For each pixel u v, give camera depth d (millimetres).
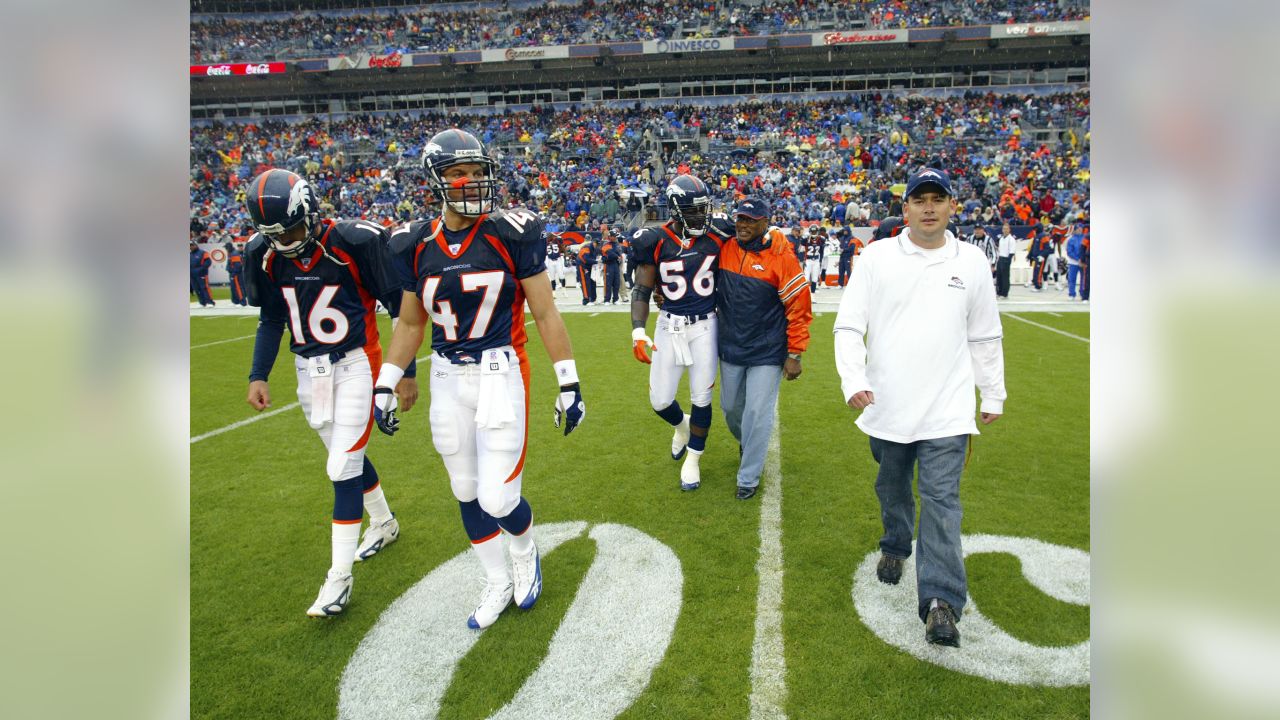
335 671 2631
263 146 31500
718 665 2584
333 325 3061
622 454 5004
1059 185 24625
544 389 7125
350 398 3078
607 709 2375
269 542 3732
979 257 2723
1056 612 2885
